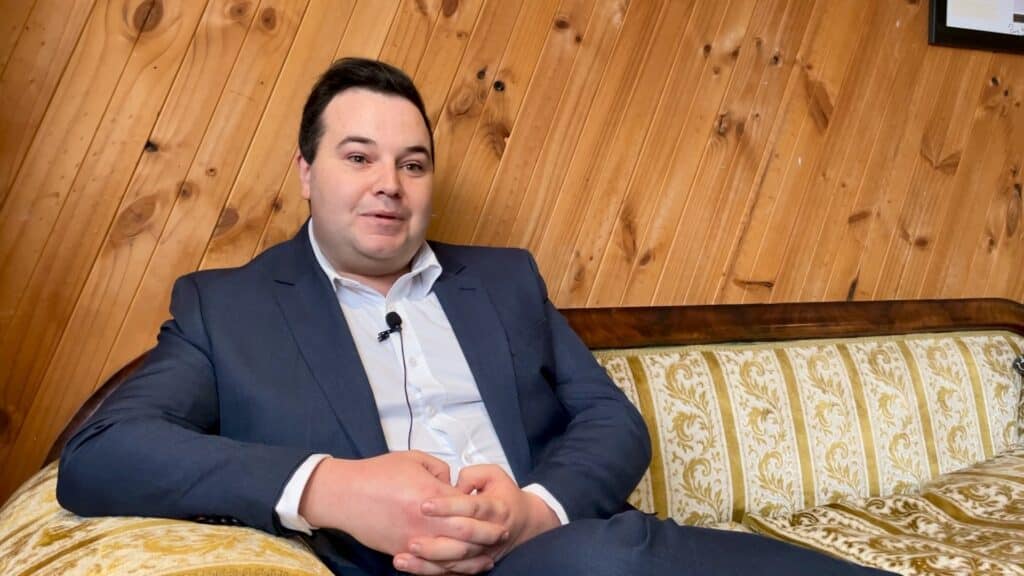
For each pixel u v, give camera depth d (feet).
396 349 4.03
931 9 7.20
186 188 4.83
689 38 6.27
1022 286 7.73
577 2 5.89
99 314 4.67
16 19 4.44
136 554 2.59
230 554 2.63
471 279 4.44
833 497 5.75
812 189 6.80
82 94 4.59
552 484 3.62
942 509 5.34
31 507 3.40
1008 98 7.67
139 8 4.69
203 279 3.96
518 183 5.74
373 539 2.96
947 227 7.41
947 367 6.53
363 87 4.09
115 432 3.07
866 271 7.07
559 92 5.84
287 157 5.07
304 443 3.53
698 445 5.38
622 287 6.10
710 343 5.86
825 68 6.81
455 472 3.90
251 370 3.59
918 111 7.22
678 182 6.28
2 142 4.43
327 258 4.18
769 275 6.66
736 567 2.84
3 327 4.48
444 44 5.47
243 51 4.94
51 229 4.56
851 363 6.15
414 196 4.09
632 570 2.74
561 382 4.59
